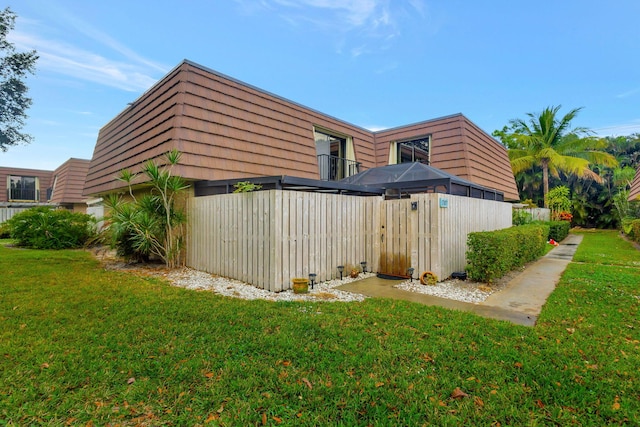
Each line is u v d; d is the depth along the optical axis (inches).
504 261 254.2
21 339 140.6
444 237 270.8
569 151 990.4
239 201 264.2
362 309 185.2
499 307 195.9
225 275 278.8
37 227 480.7
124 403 99.6
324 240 270.5
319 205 267.4
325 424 91.3
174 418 93.1
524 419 94.0
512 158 1020.5
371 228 304.3
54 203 839.1
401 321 165.8
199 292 223.1
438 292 232.8
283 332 150.0
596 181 1085.1
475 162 498.0
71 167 827.4
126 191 423.2
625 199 893.2
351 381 111.0
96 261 365.1
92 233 493.7
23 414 93.9
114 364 120.4
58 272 291.1
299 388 106.7
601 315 178.1
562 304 199.3
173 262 316.8
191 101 317.7
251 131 368.2
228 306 189.2
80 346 134.9
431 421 92.9
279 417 94.2
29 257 381.4
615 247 538.3
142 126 368.8
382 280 273.7
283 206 239.0
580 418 94.6
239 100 368.2
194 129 311.9
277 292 232.5
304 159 428.8
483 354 129.8
